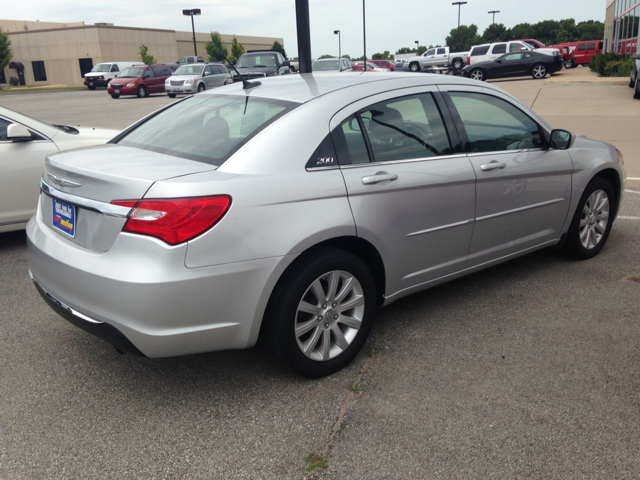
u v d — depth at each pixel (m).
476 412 2.67
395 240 3.15
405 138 3.24
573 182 4.27
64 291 2.69
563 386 2.88
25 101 27.06
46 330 3.63
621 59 27.19
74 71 53.31
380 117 3.17
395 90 3.29
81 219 2.69
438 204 3.32
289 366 2.87
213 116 3.22
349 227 2.87
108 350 3.37
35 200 5.34
